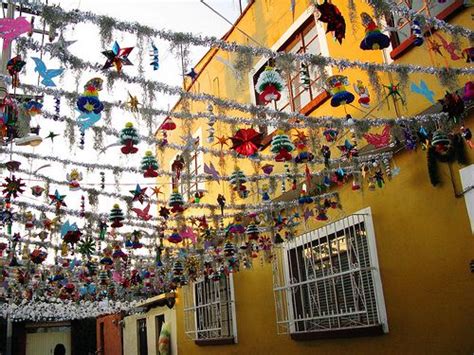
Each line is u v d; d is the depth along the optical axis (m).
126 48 3.17
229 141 5.79
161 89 3.71
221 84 8.45
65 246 6.65
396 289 5.23
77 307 14.46
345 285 5.95
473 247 4.44
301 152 4.58
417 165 5.12
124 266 8.23
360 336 5.63
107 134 4.30
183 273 7.91
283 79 3.83
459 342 4.49
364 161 5.22
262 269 7.80
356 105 5.78
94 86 3.42
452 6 4.63
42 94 3.80
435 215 4.86
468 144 4.52
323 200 6.14
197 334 9.64
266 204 6.26
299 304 6.76
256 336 7.76
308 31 6.75
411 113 5.04
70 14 2.99
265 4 7.36
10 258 7.35
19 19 2.87
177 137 9.18
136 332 14.41
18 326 19.00
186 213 9.38
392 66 3.77
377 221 5.58
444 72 3.80
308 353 6.48
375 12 3.29
